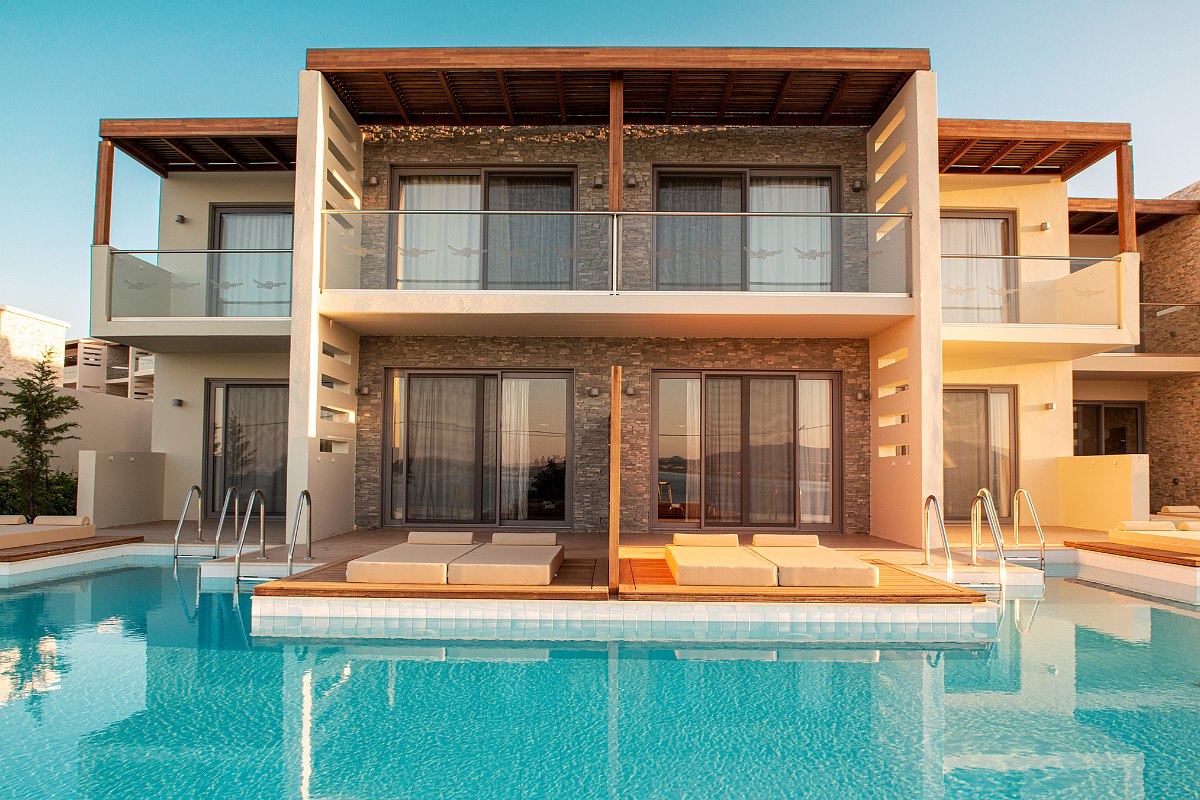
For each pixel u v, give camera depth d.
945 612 5.93
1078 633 5.93
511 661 5.14
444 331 10.22
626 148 10.53
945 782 3.31
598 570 6.98
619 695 4.46
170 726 3.92
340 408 9.91
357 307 8.94
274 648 5.39
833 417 10.63
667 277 9.44
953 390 11.63
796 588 6.14
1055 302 10.37
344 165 10.02
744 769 3.45
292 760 3.51
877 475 10.16
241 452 11.69
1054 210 11.44
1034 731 3.91
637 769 3.44
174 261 10.41
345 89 9.55
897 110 9.44
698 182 10.63
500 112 10.32
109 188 9.98
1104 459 10.59
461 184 10.69
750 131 10.57
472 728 3.94
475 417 10.66
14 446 12.80
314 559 7.65
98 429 14.35
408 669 4.93
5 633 5.75
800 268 9.51
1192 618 6.43
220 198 11.44
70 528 8.88
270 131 9.90
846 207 10.48
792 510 10.54
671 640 5.73
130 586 7.53
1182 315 12.65
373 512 10.45
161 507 11.59
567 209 10.66
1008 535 10.08
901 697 4.44
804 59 8.73
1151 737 3.83
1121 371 12.39
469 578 6.23
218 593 7.21
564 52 8.73
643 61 8.73
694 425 10.59
